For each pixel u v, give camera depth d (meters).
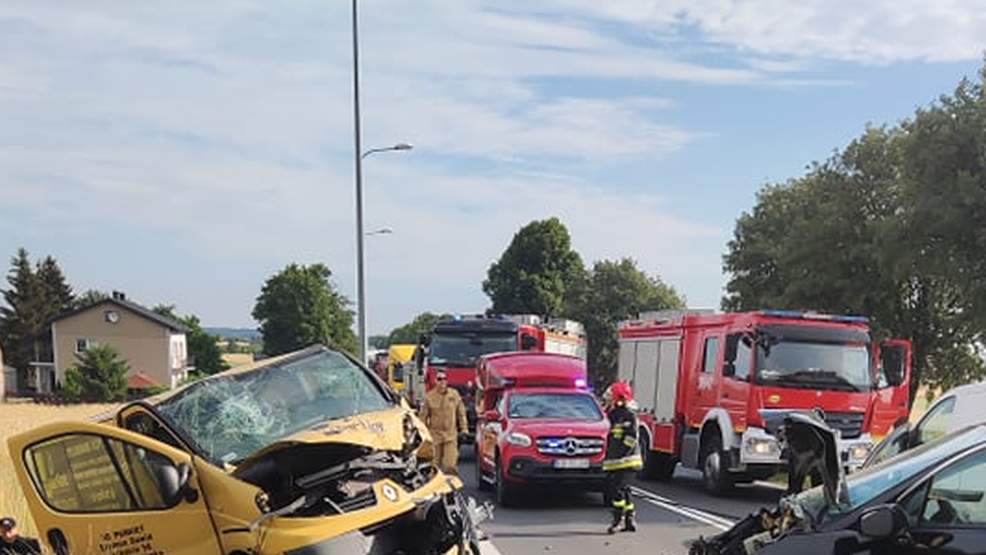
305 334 84.06
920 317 26.47
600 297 61.44
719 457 15.08
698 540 6.28
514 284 79.44
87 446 6.72
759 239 33.47
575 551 10.23
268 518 6.31
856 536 4.99
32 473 6.86
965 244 20.30
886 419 14.80
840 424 14.48
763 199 34.44
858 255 25.73
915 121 21.16
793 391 14.41
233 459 6.79
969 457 5.00
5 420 32.56
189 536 6.42
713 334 15.95
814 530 5.20
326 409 7.37
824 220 26.81
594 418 14.77
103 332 82.12
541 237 79.56
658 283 62.50
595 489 14.27
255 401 7.23
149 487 6.57
